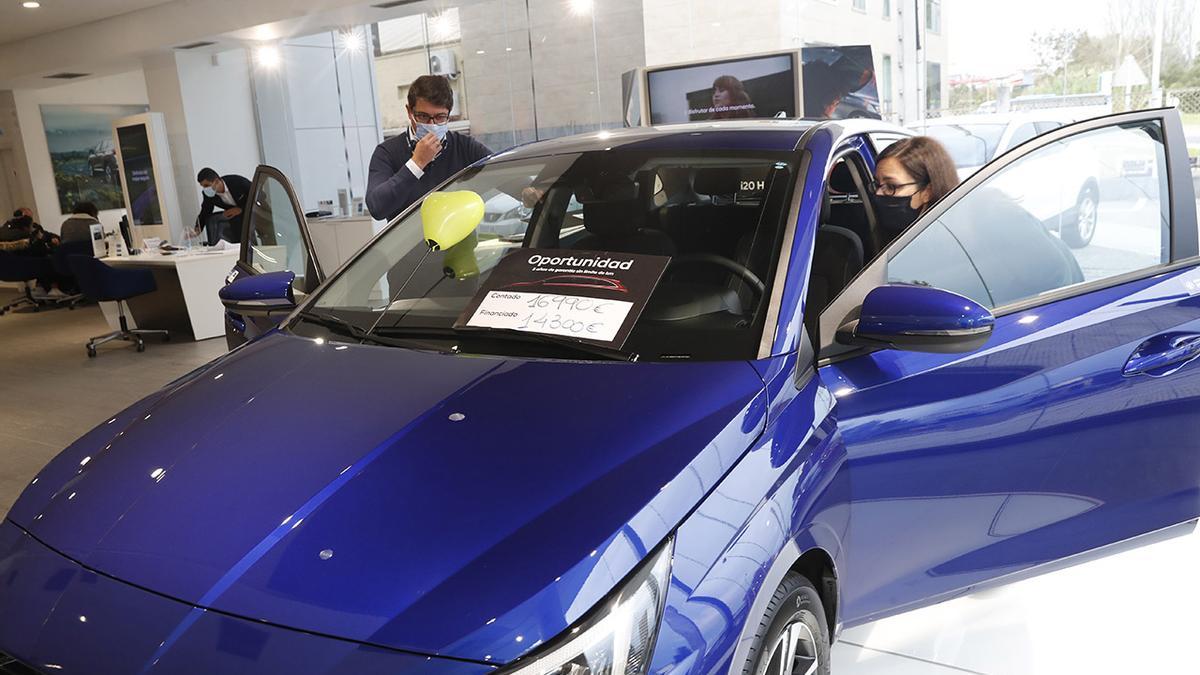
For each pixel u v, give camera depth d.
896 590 1.65
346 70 9.51
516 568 1.06
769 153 1.81
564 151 2.04
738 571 1.19
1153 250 1.96
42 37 10.82
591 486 1.17
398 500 1.17
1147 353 1.83
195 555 1.14
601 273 1.65
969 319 1.43
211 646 1.03
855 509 1.50
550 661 1.00
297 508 1.18
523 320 1.61
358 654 1.00
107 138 14.95
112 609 1.10
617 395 1.36
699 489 1.20
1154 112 2.00
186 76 9.94
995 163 1.81
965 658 2.01
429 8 8.01
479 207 1.91
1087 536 1.86
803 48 4.91
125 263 7.35
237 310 2.14
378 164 4.00
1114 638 2.06
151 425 1.47
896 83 6.32
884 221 2.11
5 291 11.80
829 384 1.51
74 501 1.30
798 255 1.60
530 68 7.81
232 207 8.12
